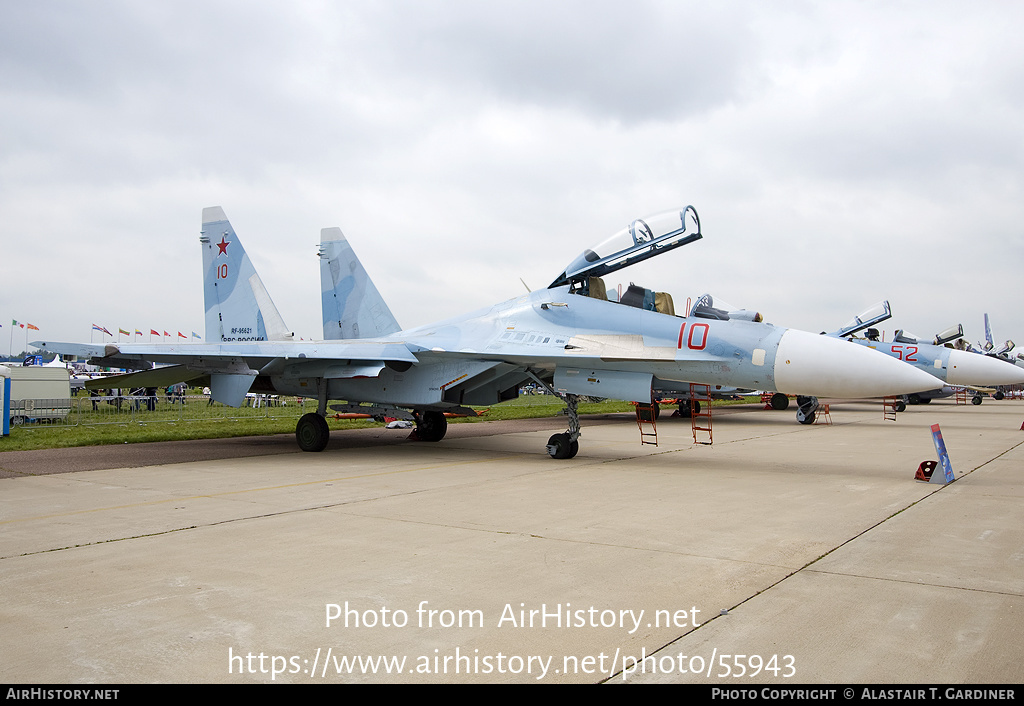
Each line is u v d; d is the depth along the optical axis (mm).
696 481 9328
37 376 20984
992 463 11414
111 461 11656
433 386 12766
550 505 7523
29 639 3682
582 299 11984
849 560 5219
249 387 13266
